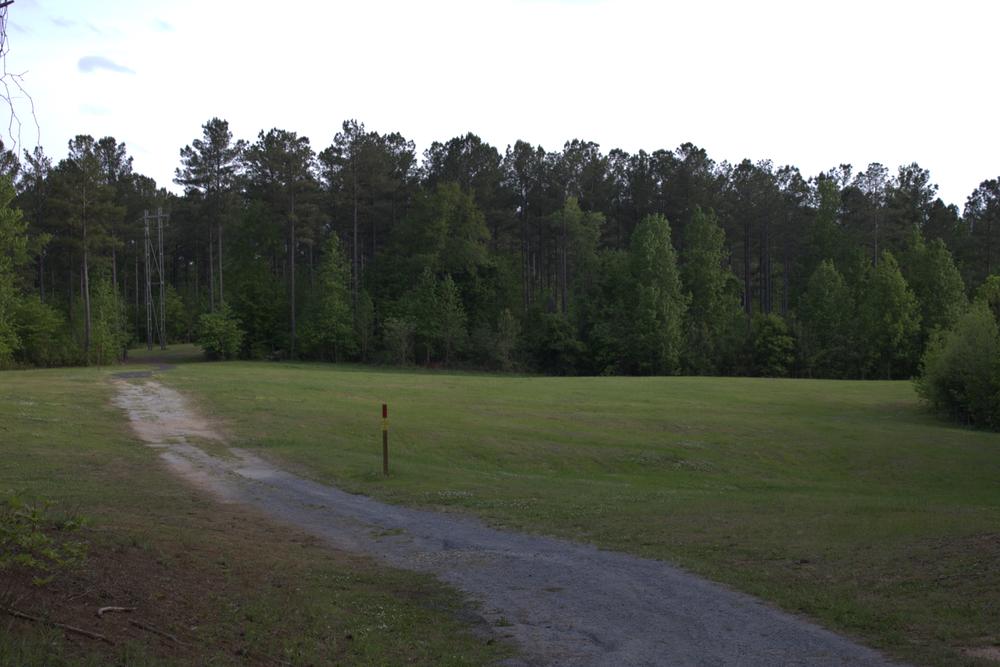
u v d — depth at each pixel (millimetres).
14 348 69188
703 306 94250
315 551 12336
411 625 8469
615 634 8172
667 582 10234
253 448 26594
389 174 103875
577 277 102250
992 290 55156
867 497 21094
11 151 6582
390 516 15898
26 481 16891
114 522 11453
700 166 110688
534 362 92312
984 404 42250
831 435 35812
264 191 88875
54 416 30766
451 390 50812
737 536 12852
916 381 48812
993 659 6941
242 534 12984
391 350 88375
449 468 24953
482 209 104938
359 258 109875
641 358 87250
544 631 8320
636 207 111875
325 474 21672
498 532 14117
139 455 23484
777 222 109562
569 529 14172
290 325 92000
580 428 35312
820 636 7883
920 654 7199
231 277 95375
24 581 6820
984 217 107750
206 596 8086
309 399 42188
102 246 77500
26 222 68812
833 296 87562
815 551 11430
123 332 84938
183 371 62375
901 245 103875
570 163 108750
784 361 85375
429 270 91625
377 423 33375
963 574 9523
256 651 6758
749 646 7668
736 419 39875
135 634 6336
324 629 7863
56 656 5348
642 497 18703
